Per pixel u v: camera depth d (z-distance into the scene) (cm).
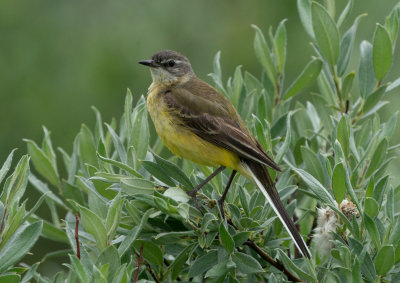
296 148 1103
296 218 1104
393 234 816
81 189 1094
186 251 891
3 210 804
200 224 903
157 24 1794
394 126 977
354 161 977
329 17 1085
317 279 873
